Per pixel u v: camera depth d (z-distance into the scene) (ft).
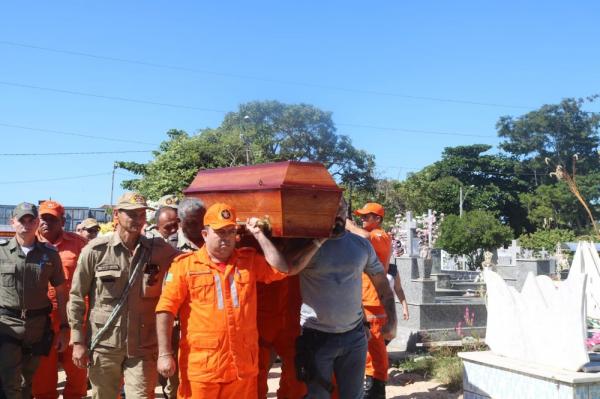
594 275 25.82
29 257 19.48
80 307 16.53
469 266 122.72
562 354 18.07
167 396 21.26
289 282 18.10
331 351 15.66
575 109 239.50
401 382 27.37
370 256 16.79
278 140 193.67
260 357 18.40
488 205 240.53
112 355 16.24
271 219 14.35
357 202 193.16
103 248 16.47
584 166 236.43
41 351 19.80
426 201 212.02
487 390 19.69
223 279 13.83
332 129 203.21
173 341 19.39
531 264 50.19
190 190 17.78
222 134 144.66
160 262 16.71
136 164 116.47
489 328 20.74
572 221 211.41
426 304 37.06
